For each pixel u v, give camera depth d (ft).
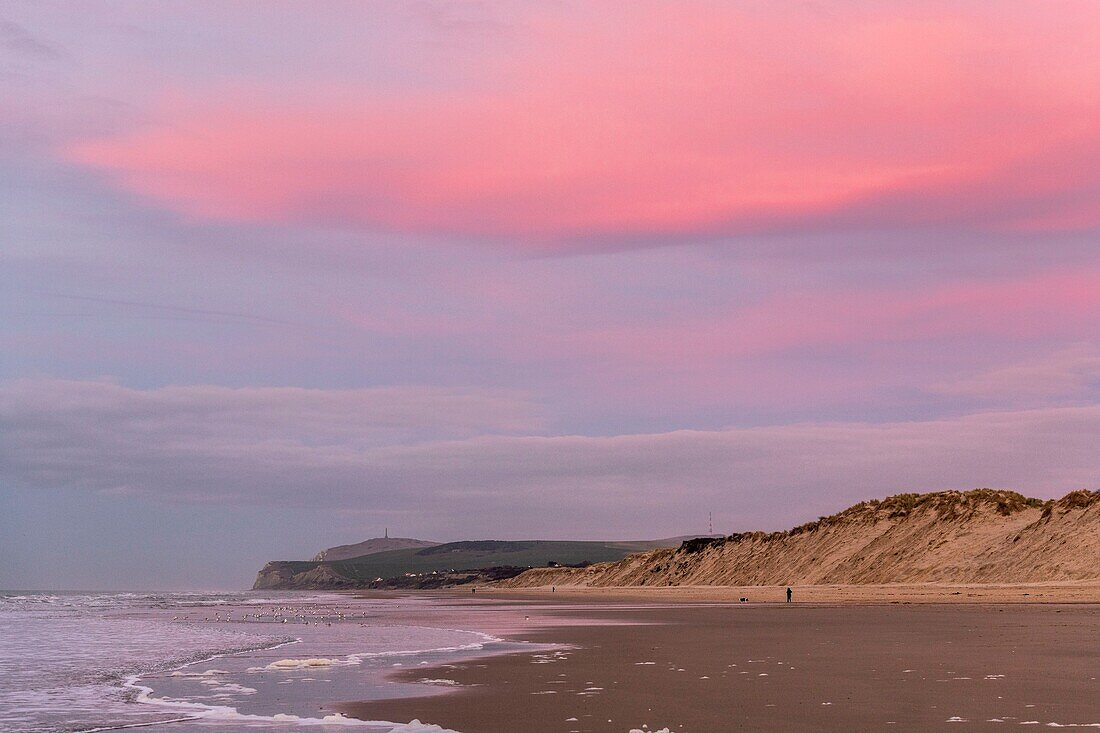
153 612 288.30
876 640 108.37
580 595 495.41
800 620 160.25
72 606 383.24
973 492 367.04
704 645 107.14
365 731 53.01
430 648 110.52
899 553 358.64
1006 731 47.44
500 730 51.85
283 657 101.35
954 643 101.24
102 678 82.64
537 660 91.50
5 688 75.72
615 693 65.31
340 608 323.78
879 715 53.26
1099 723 49.16
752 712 55.57
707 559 536.83
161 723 57.26
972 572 304.71
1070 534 286.46
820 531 441.68
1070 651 89.30
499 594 624.18
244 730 54.34
